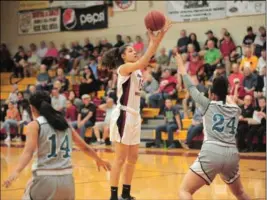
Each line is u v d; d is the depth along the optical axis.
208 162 5.12
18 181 9.08
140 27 21.06
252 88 14.65
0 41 24.77
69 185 4.48
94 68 19.28
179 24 19.97
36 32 23.86
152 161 11.73
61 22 23.14
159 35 5.83
